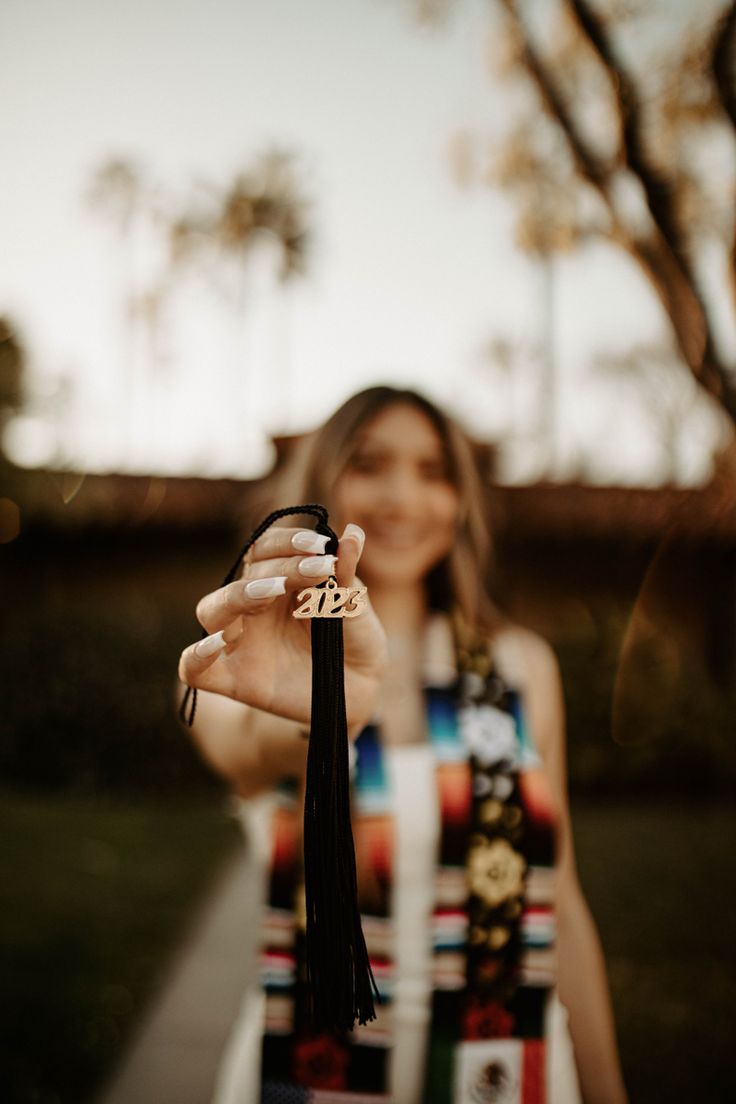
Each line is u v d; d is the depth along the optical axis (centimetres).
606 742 1052
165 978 475
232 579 123
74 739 1030
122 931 551
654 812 980
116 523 1509
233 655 128
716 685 1220
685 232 387
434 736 182
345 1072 164
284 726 161
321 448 201
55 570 1557
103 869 698
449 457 202
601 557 1488
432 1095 164
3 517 1389
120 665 1041
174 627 1057
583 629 1086
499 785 179
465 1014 168
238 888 664
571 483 1552
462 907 171
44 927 548
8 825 835
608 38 392
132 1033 405
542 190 531
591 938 189
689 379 395
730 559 1403
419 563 200
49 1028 403
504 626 207
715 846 809
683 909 617
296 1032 166
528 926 174
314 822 111
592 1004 182
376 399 200
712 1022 434
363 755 178
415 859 173
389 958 169
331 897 110
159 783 1030
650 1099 364
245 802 179
